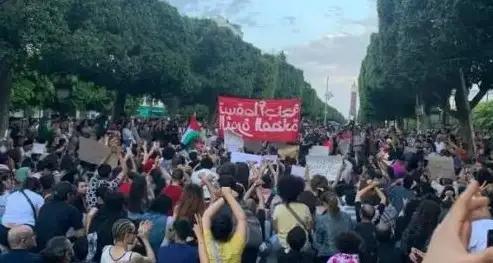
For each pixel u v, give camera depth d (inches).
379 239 281.4
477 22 1013.8
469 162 854.5
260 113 596.1
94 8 1243.2
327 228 289.7
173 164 470.0
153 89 1845.5
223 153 592.7
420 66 1224.8
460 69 1154.0
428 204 276.4
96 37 1279.5
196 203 261.3
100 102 2359.7
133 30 1685.5
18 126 1196.5
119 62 1487.5
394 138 1216.2
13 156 514.9
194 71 2554.1
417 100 1939.0
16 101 1759.4
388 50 1609.3
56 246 227.1
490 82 1268.5
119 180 375.6
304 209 290.5
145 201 293.1
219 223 209.0
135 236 253.0
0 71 1020.5
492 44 1066.1
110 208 285.3
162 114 3422.7
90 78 1534.2
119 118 1644.9
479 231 153.9
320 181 362.9
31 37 916.6
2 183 355.9
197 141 756.0
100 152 477.4
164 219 278.2
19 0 916.6
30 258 224.5
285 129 593.0
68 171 422.3
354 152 937.5
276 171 491.5
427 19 1119.6
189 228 237.1
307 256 269.3
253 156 502.3
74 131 956.0
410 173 485.7
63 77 1531.7
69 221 291.1
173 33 1945.1
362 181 395.9
